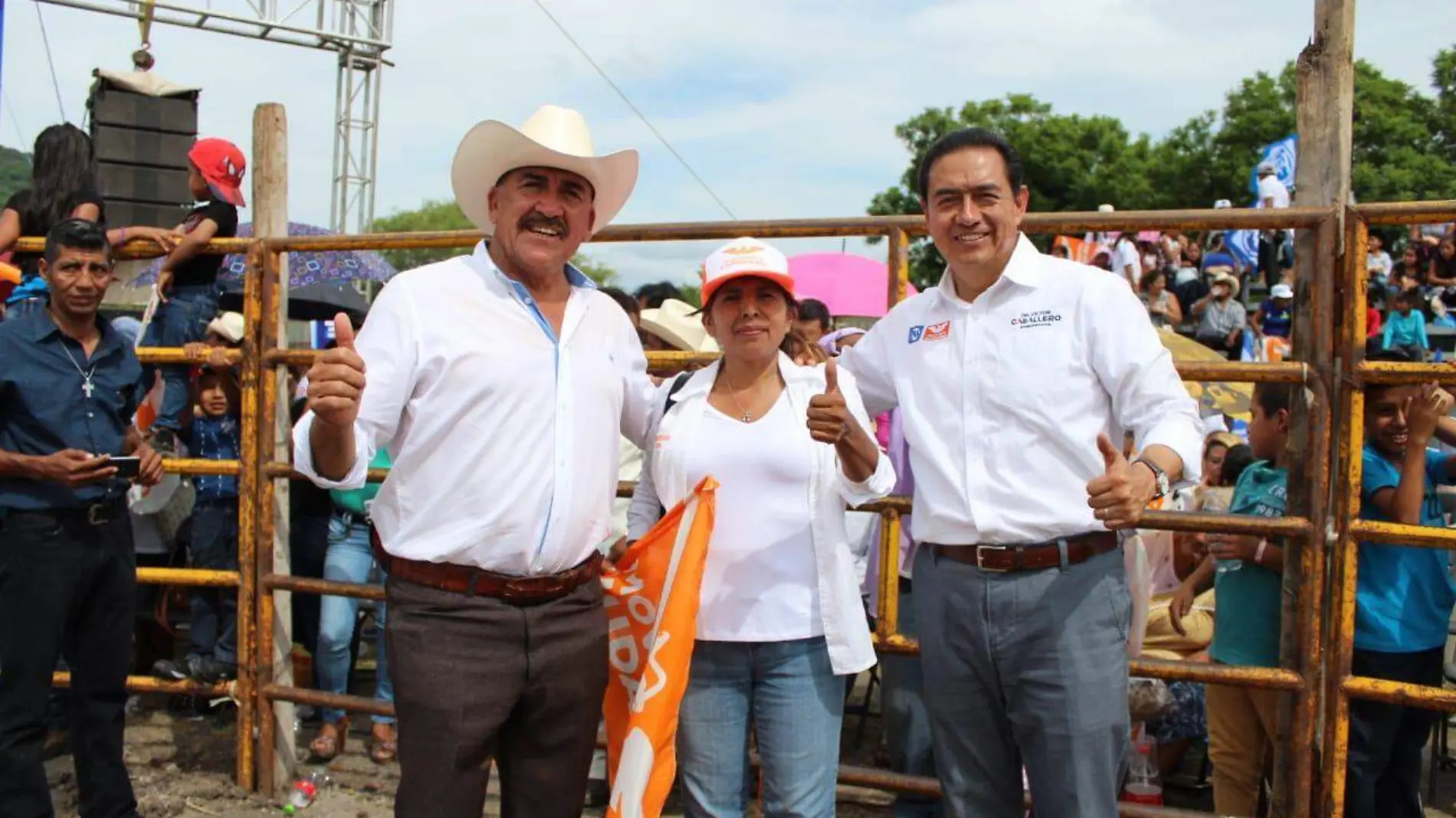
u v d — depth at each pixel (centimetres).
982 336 255
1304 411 315
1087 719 244
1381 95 2502
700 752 271
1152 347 243
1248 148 2530
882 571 356
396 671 248
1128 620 253
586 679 262
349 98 1299
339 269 809
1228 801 378
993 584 250
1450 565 391
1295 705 317
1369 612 345
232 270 718
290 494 499
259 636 412
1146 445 232
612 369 266
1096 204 2711
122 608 361
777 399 276
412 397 248
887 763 475
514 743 267
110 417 356
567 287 268
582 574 260
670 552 274
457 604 246
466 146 255
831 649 266
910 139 2884
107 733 361
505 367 246
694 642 266
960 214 250
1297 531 311
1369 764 338
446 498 246
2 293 442
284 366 415
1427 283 1248
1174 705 441
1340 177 310
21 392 337
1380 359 362
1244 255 1289
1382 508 342
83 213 438
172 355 412
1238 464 485
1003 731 262
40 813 342
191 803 405
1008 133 2808
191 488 550
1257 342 1097
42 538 338
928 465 262
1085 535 247
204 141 459
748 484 269
